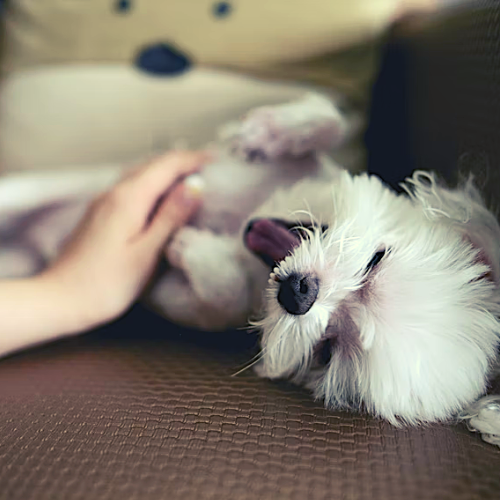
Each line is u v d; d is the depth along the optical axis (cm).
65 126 137
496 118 75
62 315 83
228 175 108
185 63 138
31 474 55
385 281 76
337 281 77
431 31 109
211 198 106
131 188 97
